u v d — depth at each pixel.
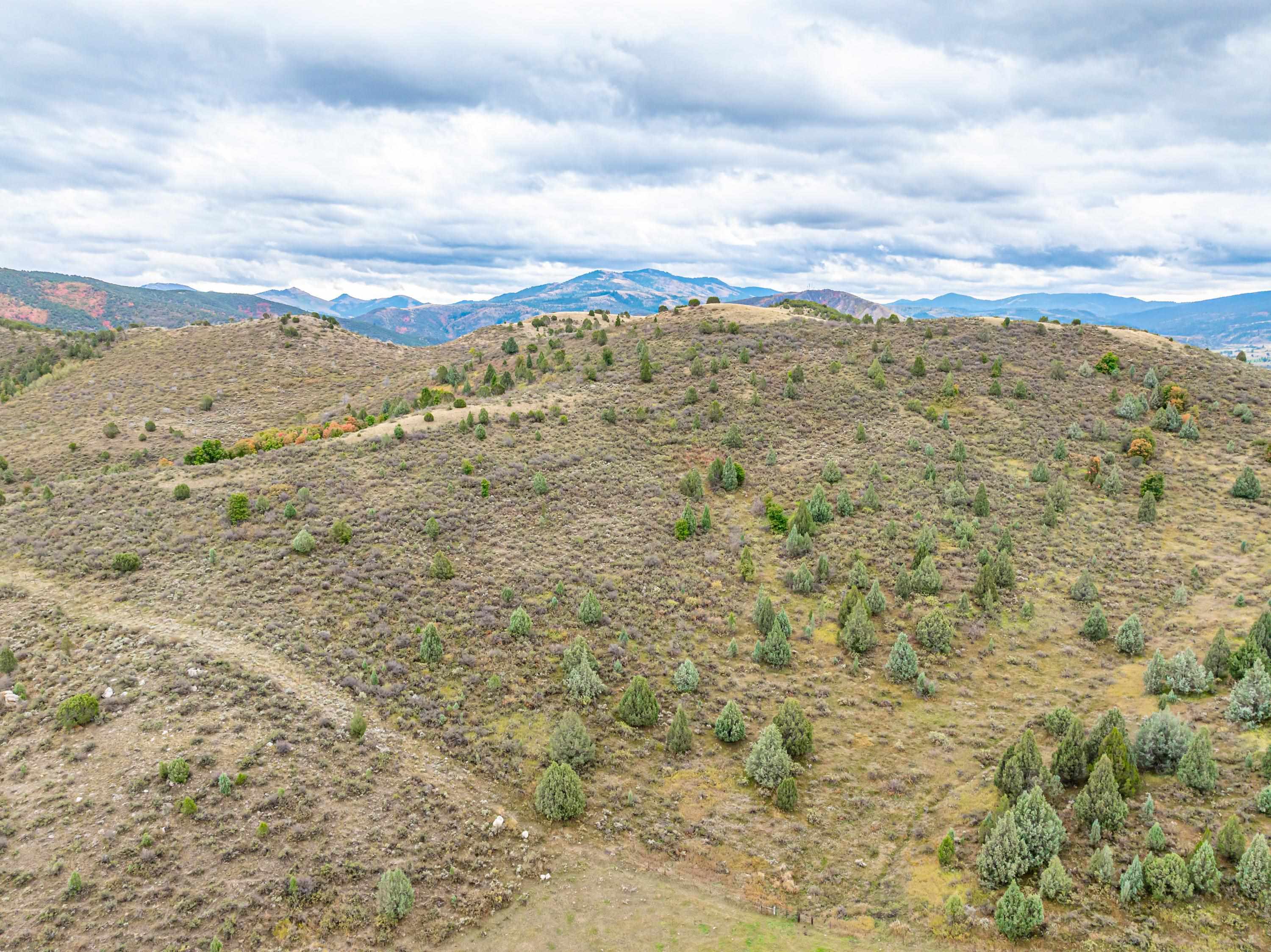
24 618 43.31
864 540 59.66
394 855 30.20
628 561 56.62
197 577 49.47
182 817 29.41
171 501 61.19
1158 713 35.25
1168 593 52.72
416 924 27.73
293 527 56.25
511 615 47.84
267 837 29.38
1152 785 33.50
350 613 46.62
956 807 34.66
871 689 44.47
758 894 30.53
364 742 36.06
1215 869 26.94
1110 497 66.38
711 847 33.03
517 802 34.81
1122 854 29.38
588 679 42.22
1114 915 27.08
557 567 54.66
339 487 63.88
